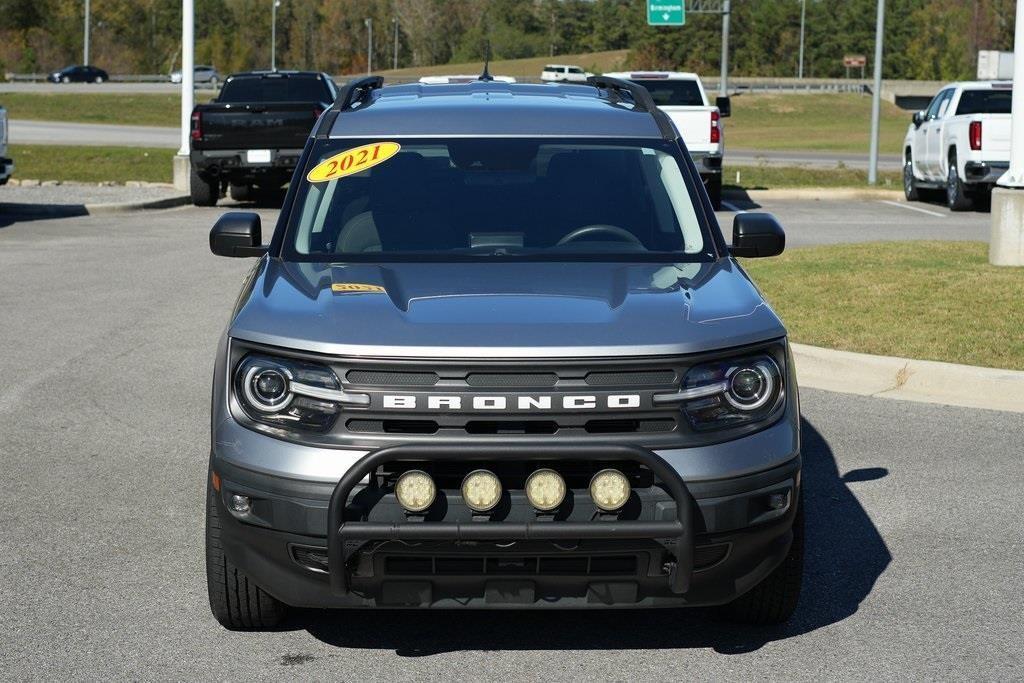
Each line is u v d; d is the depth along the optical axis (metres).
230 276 14.25
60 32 138.50
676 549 4.29
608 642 4.96
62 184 27.09
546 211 5.70
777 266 13.39
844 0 164.75
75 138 46.47
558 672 4.68
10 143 41.06
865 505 6.66
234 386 4.58
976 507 6.61
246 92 23.94
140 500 6.71
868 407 8.53
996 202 12.82
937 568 5.78
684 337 4.47
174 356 10.13
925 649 4.89
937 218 21.30
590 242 5.57
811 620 5.20
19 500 6.70
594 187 5.81
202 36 179.12
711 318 4.66
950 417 8.29
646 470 4.40
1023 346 9.51
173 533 6.21
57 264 15.11
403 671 4.68
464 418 4.34
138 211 22.06
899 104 101.88
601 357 4.38
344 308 4.73
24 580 5.59
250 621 4.99
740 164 37.81
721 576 4.52
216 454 4.59
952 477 7.10
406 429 4.39
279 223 5.70
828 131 72.38
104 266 14.97
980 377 8.80
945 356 9.28
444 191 5.78
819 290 11.78
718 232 5.68
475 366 4.37
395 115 6.23
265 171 22.17
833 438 7.85
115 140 45.25
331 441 4.39
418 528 4.21
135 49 146.62
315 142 6.07
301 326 4.57
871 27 159.25
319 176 5.88
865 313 10.71
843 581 5.64
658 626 5.12
